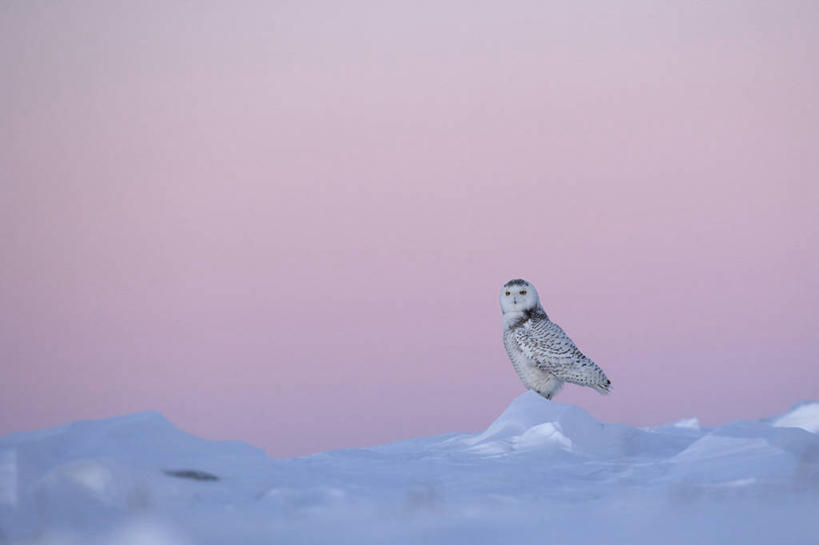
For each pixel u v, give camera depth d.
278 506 10.89
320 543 9.47
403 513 10.66
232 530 9.98
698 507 10.55
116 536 9.80
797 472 12.11
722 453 13.81
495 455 15.98
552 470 14.19
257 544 9.51
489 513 10.66
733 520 9.95
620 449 17.14
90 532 9.95
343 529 9.97
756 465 12.86
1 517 10.52
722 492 11.30
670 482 12.51
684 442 18.48
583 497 11.67
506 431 17.98
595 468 14.52
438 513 10.66
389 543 9.53
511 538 9.64
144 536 9.74
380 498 11.41
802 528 9.54
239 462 12.79
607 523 10.11
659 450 17.31
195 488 11.45
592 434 17.56
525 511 10.78
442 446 17.95
